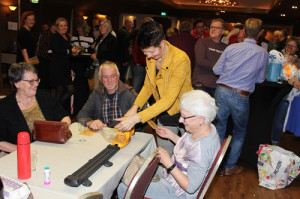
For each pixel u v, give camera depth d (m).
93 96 2.56
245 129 3.12
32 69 2.03
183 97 1.65
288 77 3.22
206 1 11.82
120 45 5.73
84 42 5.71
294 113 3.80
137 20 13.98
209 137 1.63
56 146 1.86
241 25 4.35
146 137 2.15
